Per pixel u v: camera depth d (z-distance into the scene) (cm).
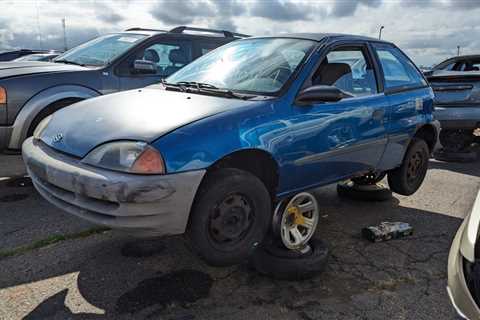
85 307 259
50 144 287
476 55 877
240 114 276
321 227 395
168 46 584
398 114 399
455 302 203
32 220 383
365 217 425
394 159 414
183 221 250
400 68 431
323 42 352
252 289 286
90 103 319
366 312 265
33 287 278
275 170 296
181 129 252
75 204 256
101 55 546
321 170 329
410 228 380
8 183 480
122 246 338
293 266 292
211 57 390
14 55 1479
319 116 317
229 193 268
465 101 671
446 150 712
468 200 488
